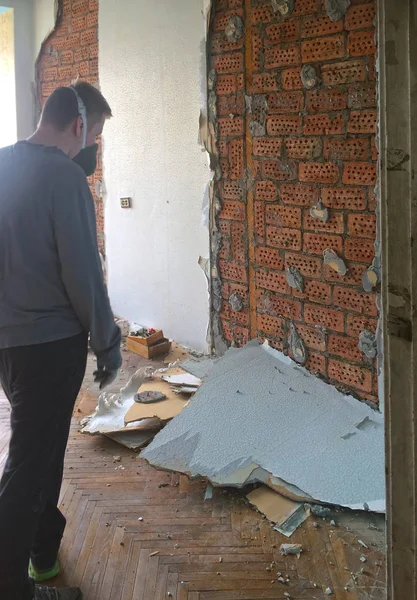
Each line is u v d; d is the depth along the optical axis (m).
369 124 2.69
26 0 5.41
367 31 2.65
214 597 1.97
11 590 1.73
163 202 4.20
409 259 1.26
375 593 1.96
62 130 1.83
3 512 1.71
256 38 3.21
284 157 3.15
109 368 1.90
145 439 2.99
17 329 1.73
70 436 3.08
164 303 4.39
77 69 4.99
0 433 3.09
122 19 4.33
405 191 1.24
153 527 2.34
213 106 3.58
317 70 2.89
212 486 2.60
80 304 1.76
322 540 2.23
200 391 3.07
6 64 5.65
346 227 2.87
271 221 3.30
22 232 1.70
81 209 1.74
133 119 4.38
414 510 1.36
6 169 1.77
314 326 3.12
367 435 2.65
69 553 2.20
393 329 1.31
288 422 2.79
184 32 3.73
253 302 3.54
